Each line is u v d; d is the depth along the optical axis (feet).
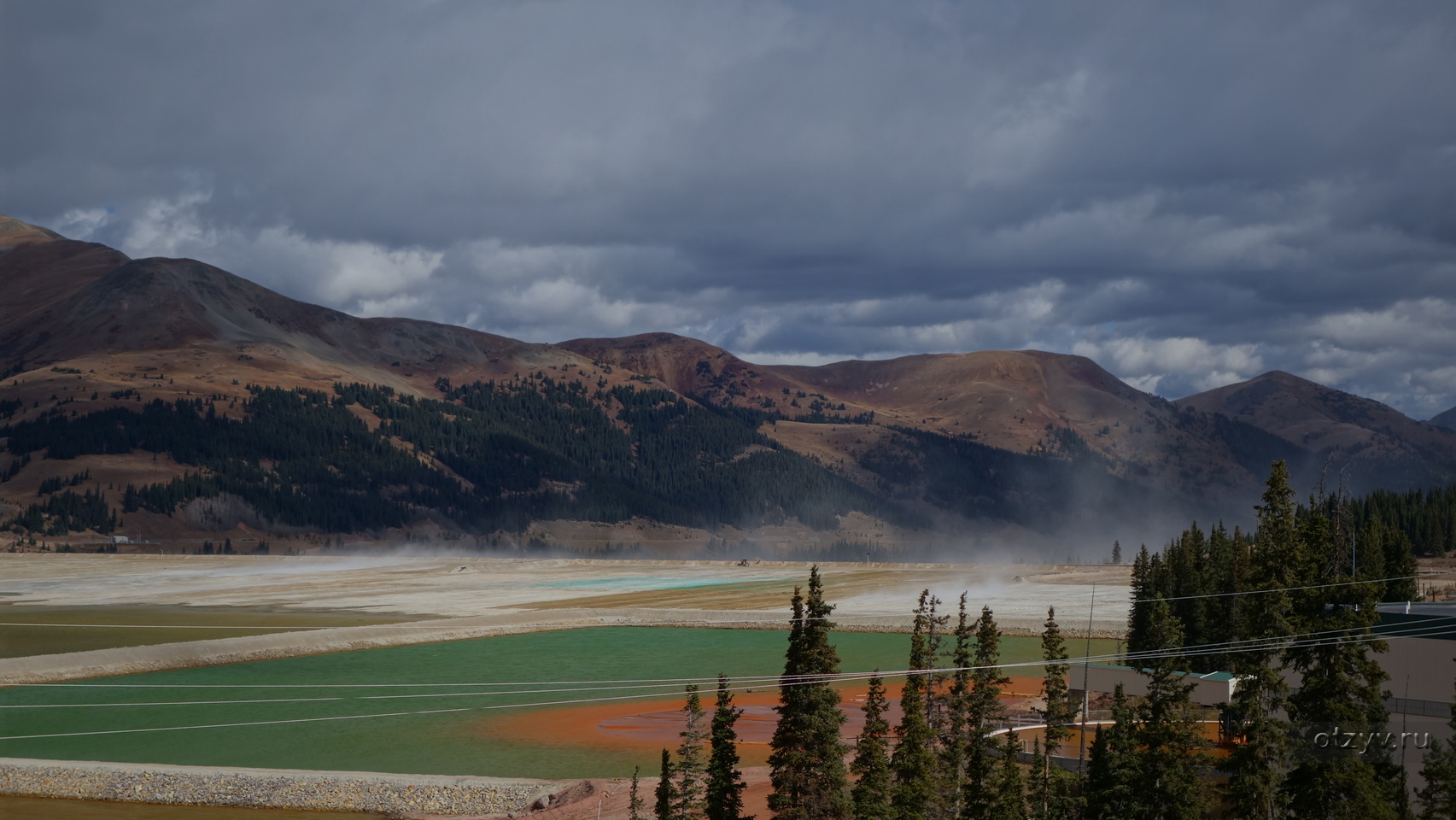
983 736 239.09
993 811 221.25
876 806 211.41
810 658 211.61
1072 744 278.05
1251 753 188.85
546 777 312.91
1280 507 199.52
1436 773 183.21
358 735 370.73
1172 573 378.94
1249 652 196.75
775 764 211.61
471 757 338.75
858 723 341.21
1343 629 188.96
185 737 369.71
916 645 258.78
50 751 351.87
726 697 224.12
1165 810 200.64
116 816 286.46
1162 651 307.99
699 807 229.86
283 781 304.50
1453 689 212.23
